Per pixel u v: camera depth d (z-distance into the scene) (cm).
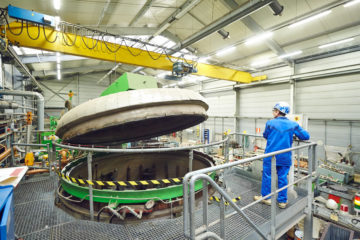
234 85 1320
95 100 229
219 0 678
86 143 348
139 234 188
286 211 234
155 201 245
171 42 1149
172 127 383
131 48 738
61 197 261
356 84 798
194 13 806
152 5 705
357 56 791
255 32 762
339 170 721
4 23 497
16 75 1007
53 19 464
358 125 799
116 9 707
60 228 202
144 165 443
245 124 1307
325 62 894
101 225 205
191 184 112
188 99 238
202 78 1599
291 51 909
